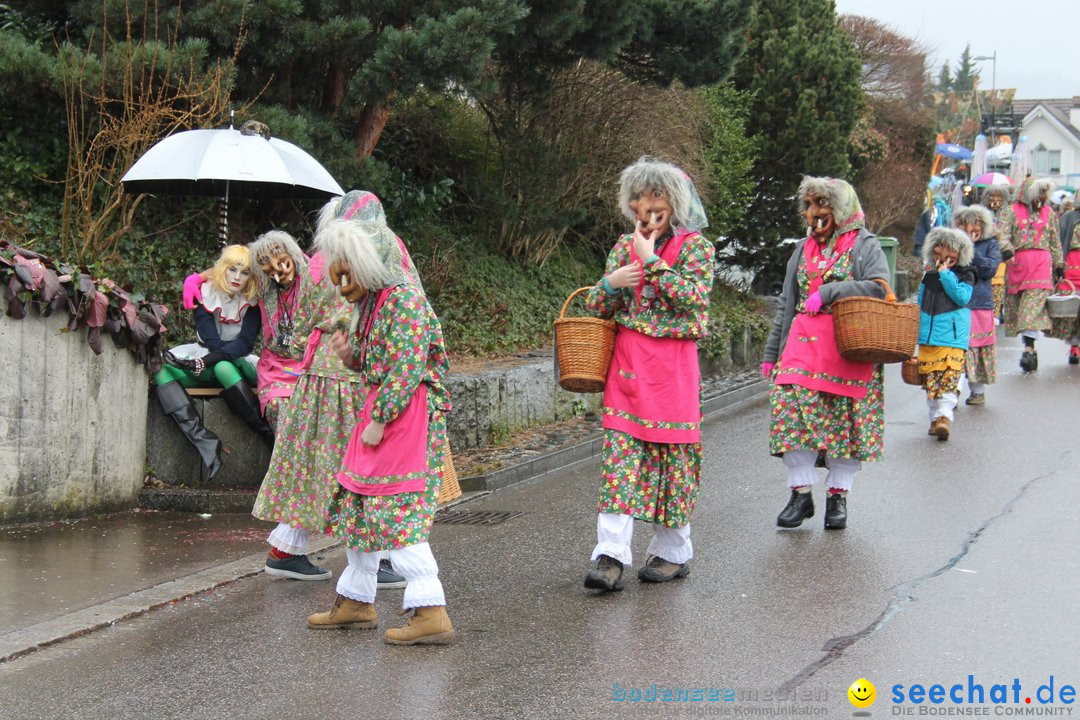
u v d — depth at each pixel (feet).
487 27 31.73
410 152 45.11
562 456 32.27
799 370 22.97
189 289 26.25
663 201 19.29
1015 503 24.75
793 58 57.77
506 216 43.88
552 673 15.58
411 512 16.67
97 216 32.27
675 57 41.68
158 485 26.91
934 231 32.50
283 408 20.43
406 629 16.89
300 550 20.47
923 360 32.78
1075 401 38.22
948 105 176.04
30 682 15.57
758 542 22.50
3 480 23.38
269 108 32.17
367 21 31.94
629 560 19.63
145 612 18.65
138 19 31.53
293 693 15.03
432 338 16.56
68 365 24.39
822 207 23.16
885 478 27.84
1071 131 249.14
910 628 16.98
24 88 30.73
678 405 19.27
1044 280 45.47
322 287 19.77
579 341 19.53
